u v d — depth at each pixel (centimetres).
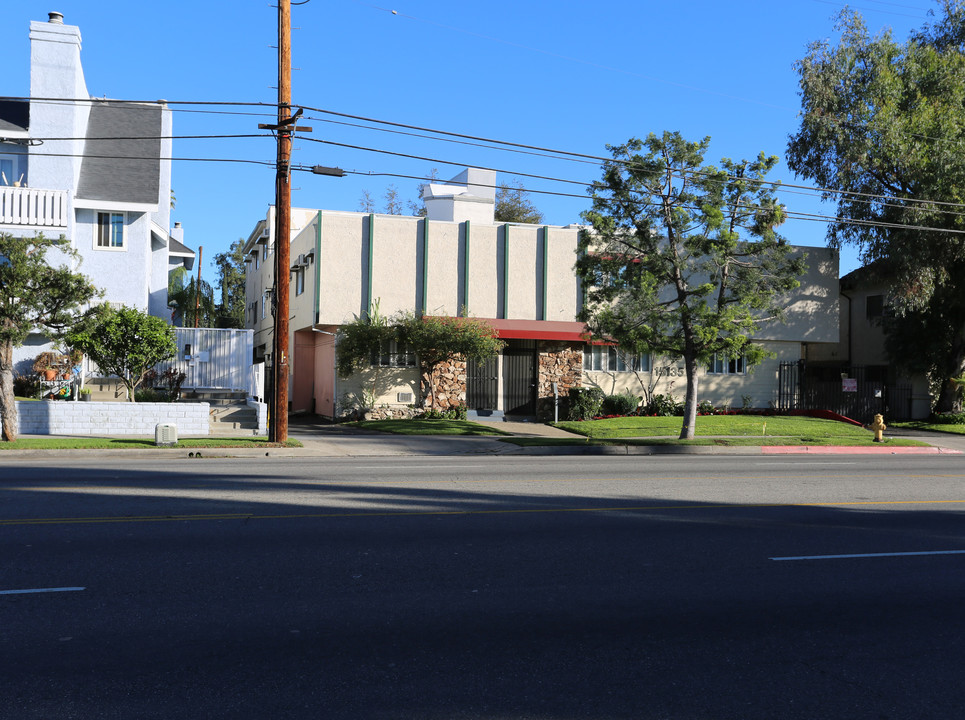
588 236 2247
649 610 655
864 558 860
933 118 3064
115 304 2852
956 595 728
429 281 2984
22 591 661
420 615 624
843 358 3953
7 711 442
